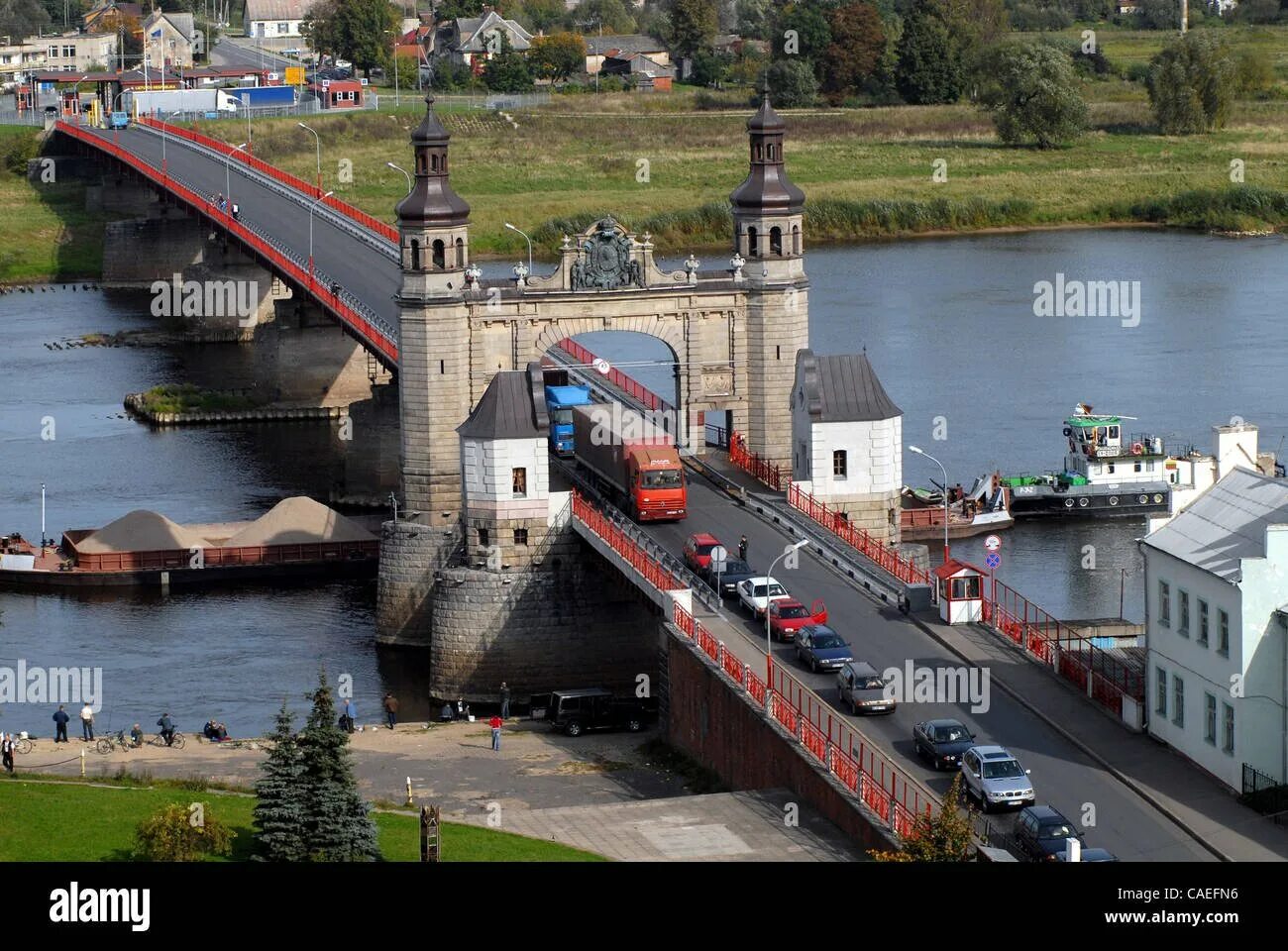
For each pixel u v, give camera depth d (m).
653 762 186.88
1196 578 156.50
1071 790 154.12
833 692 174.12
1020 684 173.62
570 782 182.12
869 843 151.75
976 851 140.75
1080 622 199.38
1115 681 171.88
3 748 185.00
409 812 171.00
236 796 171.50
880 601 194.38
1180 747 159.50
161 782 176.75
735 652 183.12
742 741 172.50
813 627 181.00
